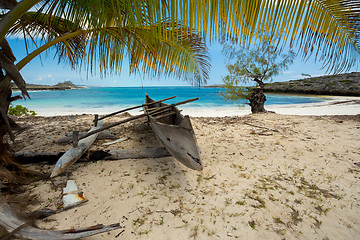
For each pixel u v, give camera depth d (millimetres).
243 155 4582
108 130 6031
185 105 22875
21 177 3203
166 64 4105
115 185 3260
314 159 4336
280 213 2693
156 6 1731
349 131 6203
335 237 2316
